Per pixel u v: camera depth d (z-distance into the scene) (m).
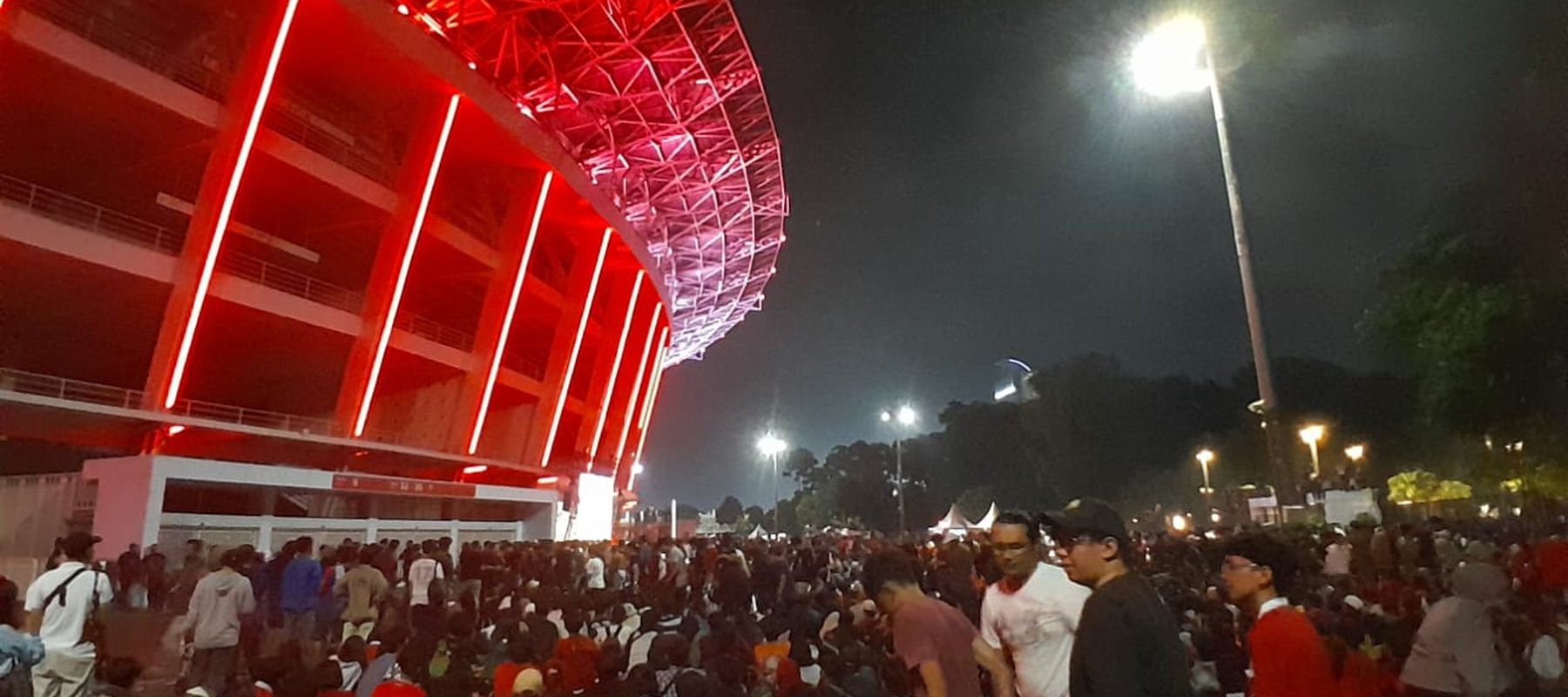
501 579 16.94
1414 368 25.41
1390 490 41.72
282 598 12.67
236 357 35.31
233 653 10.66
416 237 32.91
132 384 32.44
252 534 23.22
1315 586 11.28
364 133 35.12
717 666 7.19
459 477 39.78
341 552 17.55
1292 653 4.43
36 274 25.22
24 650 6.20
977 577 10.55
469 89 33.38
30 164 28.39
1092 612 3.94
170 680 11.48
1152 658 3.80
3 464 27.92
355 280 37.81
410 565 19.84
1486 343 21.73
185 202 27.80
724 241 70.25
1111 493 68.81
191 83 28.41
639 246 52.12
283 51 27.12
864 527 95.19
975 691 4.69
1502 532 19.78
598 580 19.11
